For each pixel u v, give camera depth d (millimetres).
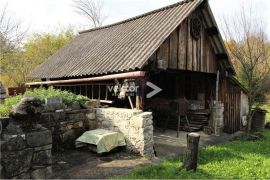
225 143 9875
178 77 13234
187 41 10594
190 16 10789
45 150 5727
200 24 11258
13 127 5270
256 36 12078
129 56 9250
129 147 7984
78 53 13281
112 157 7504
